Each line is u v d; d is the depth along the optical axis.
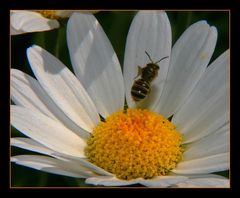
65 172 0.15
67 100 0.17
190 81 0.17
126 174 0.17
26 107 0.17
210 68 0.17
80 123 0.17
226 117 0.17
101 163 0.17
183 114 0.17
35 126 0.17
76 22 0.17
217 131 0.17
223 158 0.16
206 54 0.17
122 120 0.17
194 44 0.17
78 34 0.17
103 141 0.17
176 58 0.17
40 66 0.17
